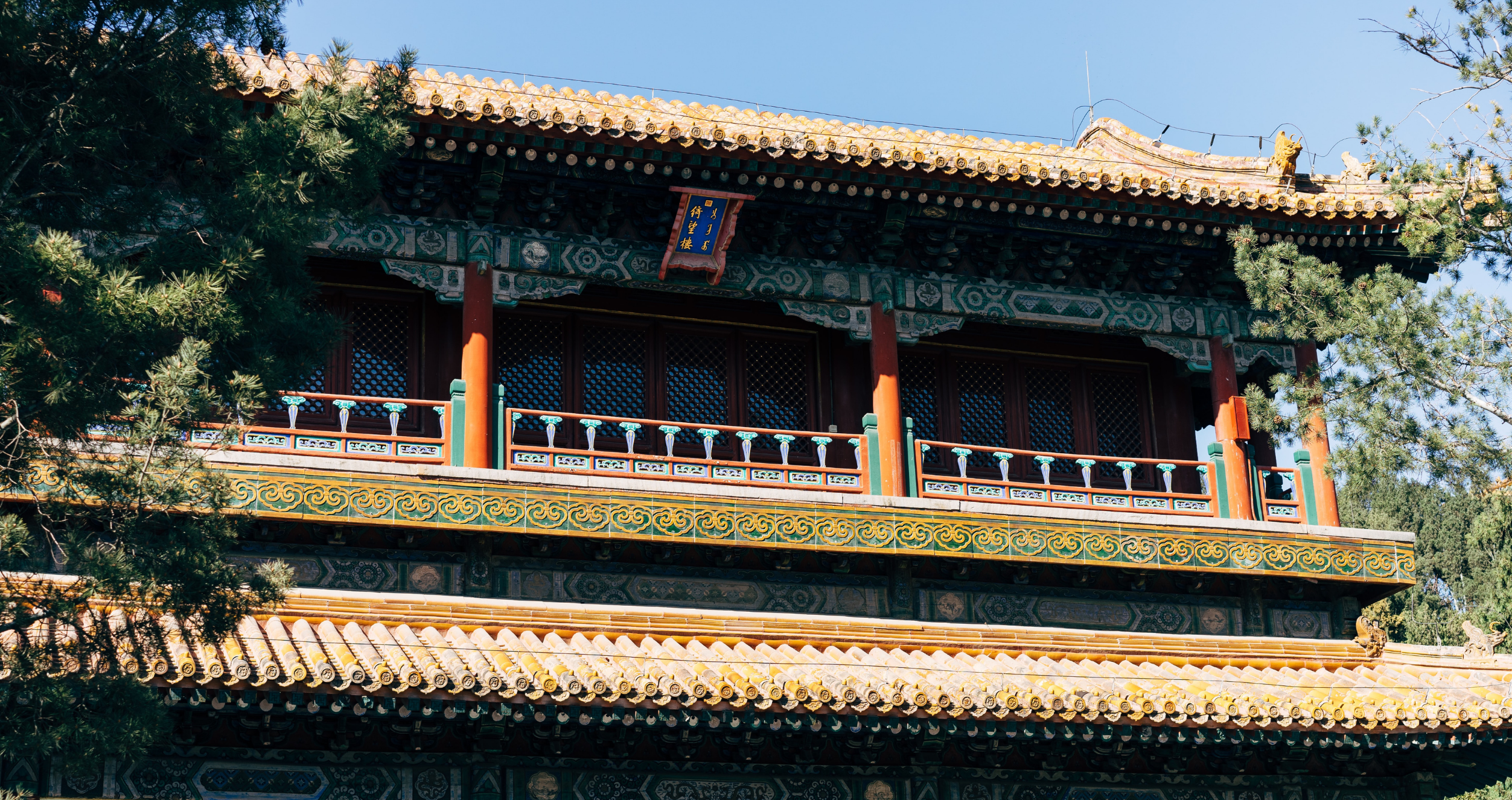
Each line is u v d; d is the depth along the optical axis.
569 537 24.08
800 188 26.19
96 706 16.52
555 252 26.05
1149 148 30.12
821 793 23.58
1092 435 29.41
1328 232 27.92
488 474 23.95
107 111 17.92
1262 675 26.12
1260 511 27.92
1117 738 23.78
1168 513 27.62
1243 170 29.36
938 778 24.14
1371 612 52.75
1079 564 26.05
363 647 21.42
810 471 26.14
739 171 25.61
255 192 17.78
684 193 25.62
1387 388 26.22
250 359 17.86
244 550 23.28
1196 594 27.20
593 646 23.38
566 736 22.34
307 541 23.56
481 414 24.78
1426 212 27.23
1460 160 27.34
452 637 22.83
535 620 23.61
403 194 25.45
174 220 21.39
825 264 27.28
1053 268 28.12
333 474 23.30
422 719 21.58
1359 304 26.61
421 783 21.92
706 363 27.92
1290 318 27.70
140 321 16.30
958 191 26.28
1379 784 25.94
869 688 21.84
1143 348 30.14
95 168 18.38
